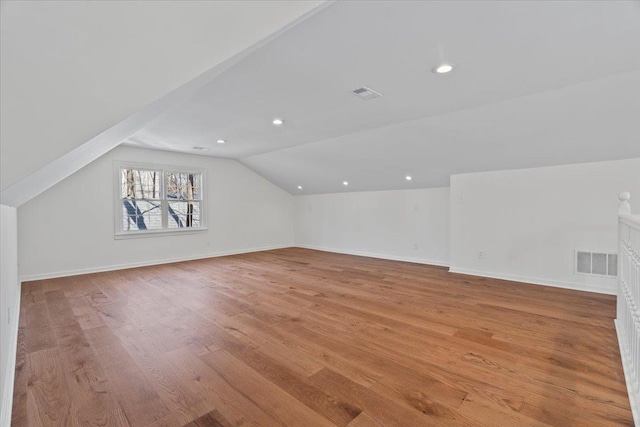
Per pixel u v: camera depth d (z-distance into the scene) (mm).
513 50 2004
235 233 6742
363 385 1786
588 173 3625
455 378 1853
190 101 2939
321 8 1373
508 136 3494
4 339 1685
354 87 2609
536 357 2088
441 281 4246
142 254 5363
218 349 2240
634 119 2814
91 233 4805
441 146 4059
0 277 1607
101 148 2324
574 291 3680
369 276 4578
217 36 1248
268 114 3326
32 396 1676
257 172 7066
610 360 2025
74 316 2908
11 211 2666
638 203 3338
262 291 3777
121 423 1471
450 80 2469
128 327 2648
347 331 2559
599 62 2160
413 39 1873
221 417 1517
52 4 998
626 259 2068
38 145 1075
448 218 5250
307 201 7637
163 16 1156
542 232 3979
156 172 5574
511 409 1562
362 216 6516
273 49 1988
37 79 1032
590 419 1475
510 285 4000
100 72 1114
